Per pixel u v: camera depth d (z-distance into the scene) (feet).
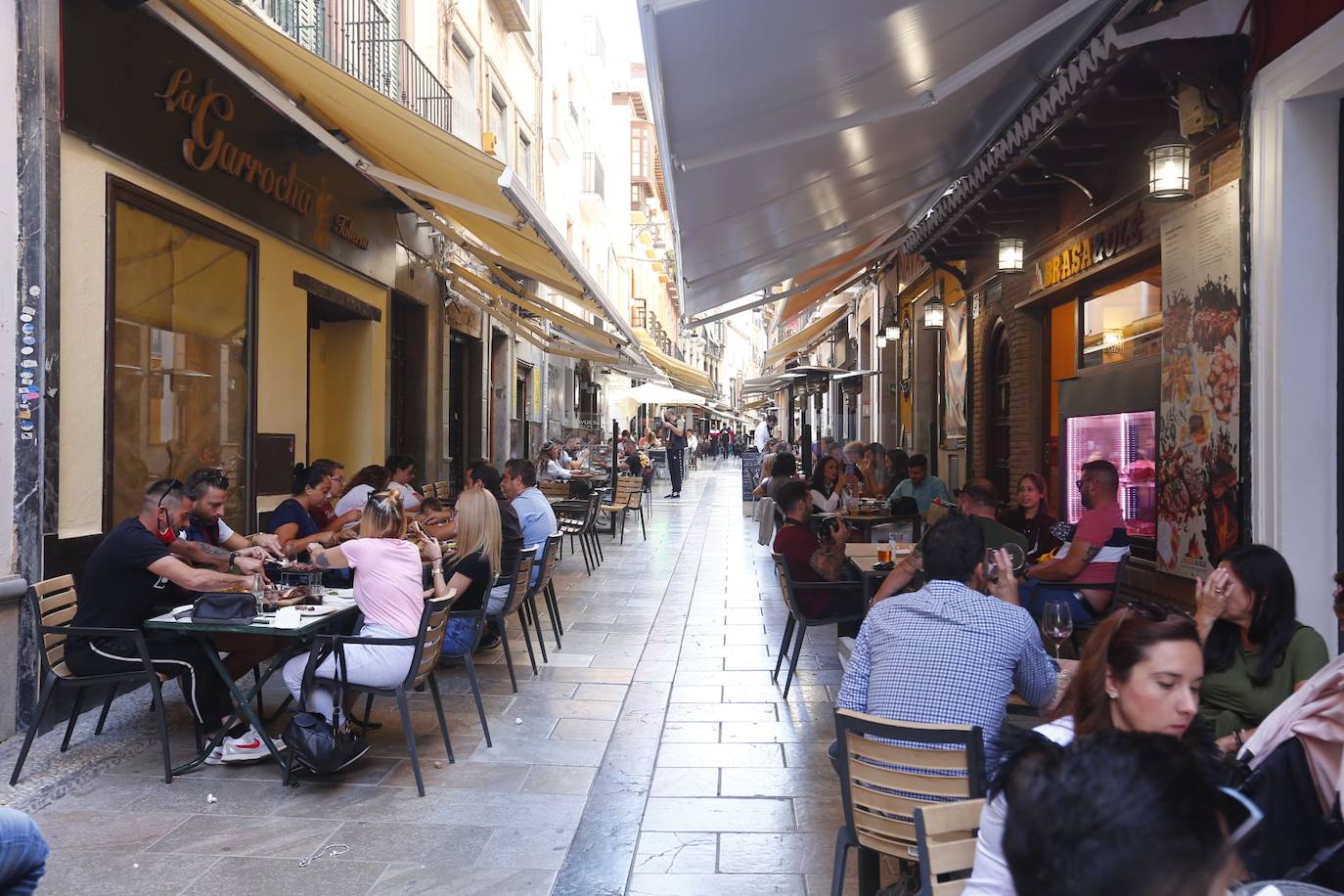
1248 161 16.43
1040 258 29.78
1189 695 6.65
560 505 41.60
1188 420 19.25
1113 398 24.57
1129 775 3.57
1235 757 9.41
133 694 20.92
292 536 24.27
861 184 26.20
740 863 13.12
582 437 92.84
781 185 22.81
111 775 16.28
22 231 17.69
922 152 25.73
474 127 55.01
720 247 27.37
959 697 10.24
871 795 10.07
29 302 17.78
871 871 10.69
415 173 30.09
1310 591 15.60
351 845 13.61
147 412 23.03
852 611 22.11
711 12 12.14
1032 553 23.63
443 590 18.49
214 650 16.51
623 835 14.01
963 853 7.17
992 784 5.67
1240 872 3.68
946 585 10.94
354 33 36.01
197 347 25.34
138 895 12.04
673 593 35.35
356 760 16.46
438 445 49.65
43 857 5.69
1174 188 17.44
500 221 26.81
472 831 14.11
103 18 20.03
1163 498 20.43
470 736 18.72
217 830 14.06
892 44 15.74
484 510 20.56
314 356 38.70
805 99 16.80
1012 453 33.24
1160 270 22.59
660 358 83.10
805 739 18.49
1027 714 12.53
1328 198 15.48
